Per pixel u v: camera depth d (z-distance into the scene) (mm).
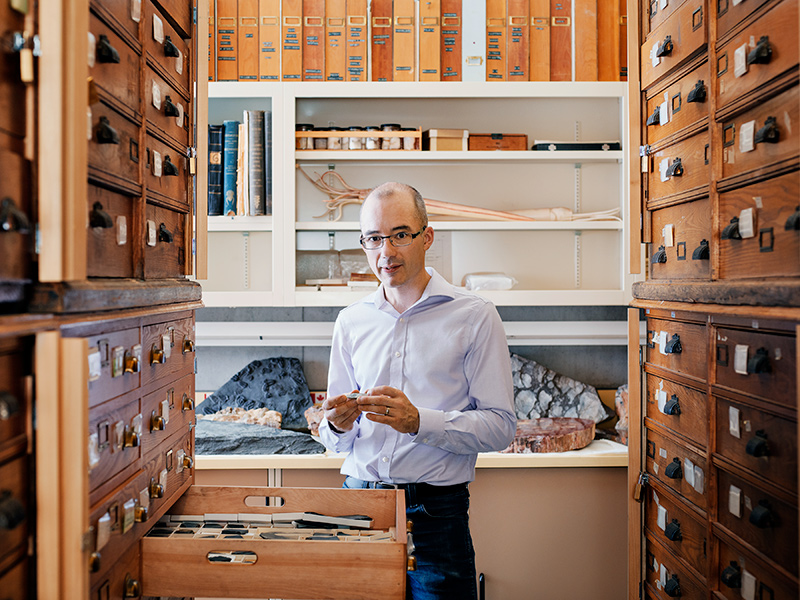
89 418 934
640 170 1748
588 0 2322
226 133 2287
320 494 1416
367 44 2303
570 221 2340
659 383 1681
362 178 2463
